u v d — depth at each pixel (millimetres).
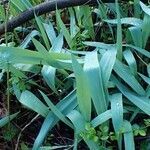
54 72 311
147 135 289
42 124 301
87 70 278
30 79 330
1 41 385
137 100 281
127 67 302
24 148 308
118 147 277
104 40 365
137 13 349
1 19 394
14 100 337
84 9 360
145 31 319
